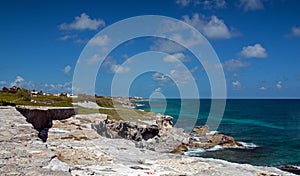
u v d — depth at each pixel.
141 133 37.94
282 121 83.69
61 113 35.78
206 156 34.91
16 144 11.98
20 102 39.62
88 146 15.43
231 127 67.56
